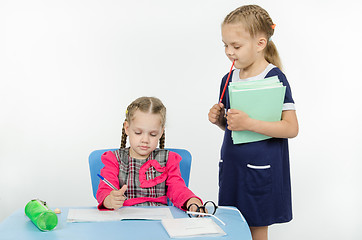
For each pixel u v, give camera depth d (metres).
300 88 3.39
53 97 3.31
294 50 3.39
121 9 3.34
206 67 3.36
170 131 3.34
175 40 3.35
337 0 3.38
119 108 3.34
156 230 1.23
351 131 3.38
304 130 3.38
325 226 3.14
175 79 3.36
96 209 1.44
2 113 3.27
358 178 3.33
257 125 1.76
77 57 3.33
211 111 1.99
